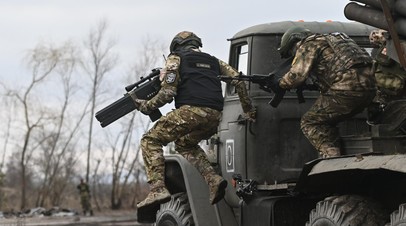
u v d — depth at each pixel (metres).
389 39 8.98
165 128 11.16
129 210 56.75
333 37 10.02
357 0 9.24
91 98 59.88
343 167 9.02
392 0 8.60
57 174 60.50
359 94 9.70
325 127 10.08
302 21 11.70
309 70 9.92
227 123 12.07
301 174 9.80
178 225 12.59
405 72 9.45
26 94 58.34
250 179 11.43
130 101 11.40
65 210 47.00
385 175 9.50
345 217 9.39
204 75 11.16
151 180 11.16
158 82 11.43
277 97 10.55
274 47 11.44
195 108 11.04
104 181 62.31
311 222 9.87
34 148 59.94
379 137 9.55
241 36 11.82
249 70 11.52
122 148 59.31
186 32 11.67
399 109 9.56
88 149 59.88
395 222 8.63
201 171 11.72
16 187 70.25
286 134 11.30
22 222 31.89
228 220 12.16
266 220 10.87
